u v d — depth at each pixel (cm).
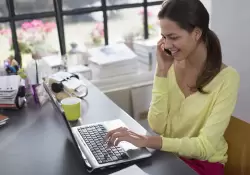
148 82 234
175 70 155
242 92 222
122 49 236
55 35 226
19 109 167
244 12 207
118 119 150
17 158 126
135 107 234
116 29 241
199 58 145
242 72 219
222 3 216
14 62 191
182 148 129
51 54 227
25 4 214
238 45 216
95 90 187
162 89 156
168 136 162
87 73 217
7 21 213
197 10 130
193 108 149
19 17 214
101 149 126
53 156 126
